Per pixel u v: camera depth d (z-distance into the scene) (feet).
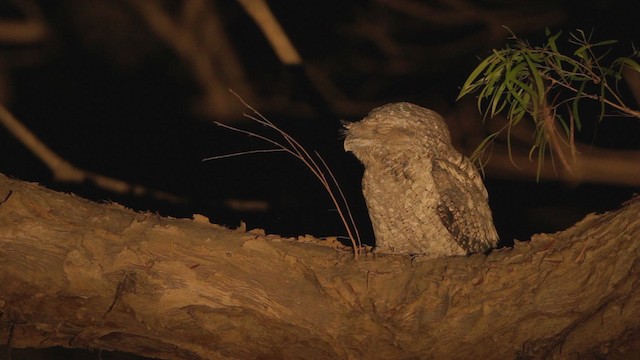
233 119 40.68
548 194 36.81
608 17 38.45
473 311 13.73
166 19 39.70
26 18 40.14
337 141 39.86
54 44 40.83
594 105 37.68
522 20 39.01
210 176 40.88
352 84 40.40
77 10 40.40
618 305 13.34
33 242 13.44
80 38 40.83
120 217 13.98
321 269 14.14
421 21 39.99
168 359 14.29
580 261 13.79
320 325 13.69
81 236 13.52
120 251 13.43
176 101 41.29
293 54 30.37
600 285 13.61
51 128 41.68
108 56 41.16
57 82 41.37
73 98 41.65
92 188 34.68
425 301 13.83
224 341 13.69
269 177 40.14
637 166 35.40
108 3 40.45
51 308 13.58
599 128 37.81
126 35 40.83
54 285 13.46
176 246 13.58
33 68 41.16
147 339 13.96
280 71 40.09
